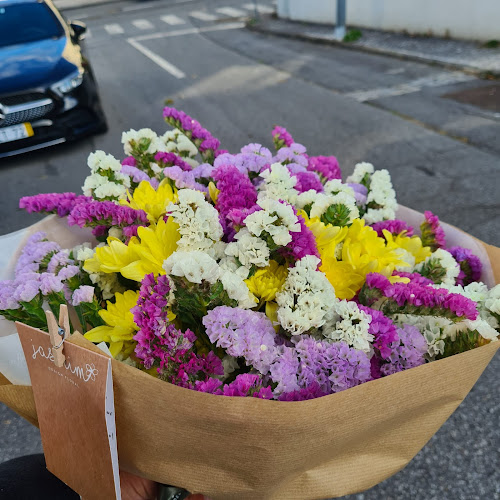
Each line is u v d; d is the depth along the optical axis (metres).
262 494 0.78
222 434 0.67
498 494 1.87
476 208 3.55
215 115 5.78
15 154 4.67
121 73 8.12
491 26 7.38
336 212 0.94
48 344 0.70
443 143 4.61
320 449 0.73
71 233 1.13
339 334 0.80
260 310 0.89
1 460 2.04
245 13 13.69
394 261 0.93
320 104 5.93
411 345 0.82
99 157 1.09
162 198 0.97
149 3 17.39
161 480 0.77
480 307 0.90
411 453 0.88
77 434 0.73
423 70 6.92
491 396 2.22
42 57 4.69
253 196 0.94
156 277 0.76
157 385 0.65
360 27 9.97
